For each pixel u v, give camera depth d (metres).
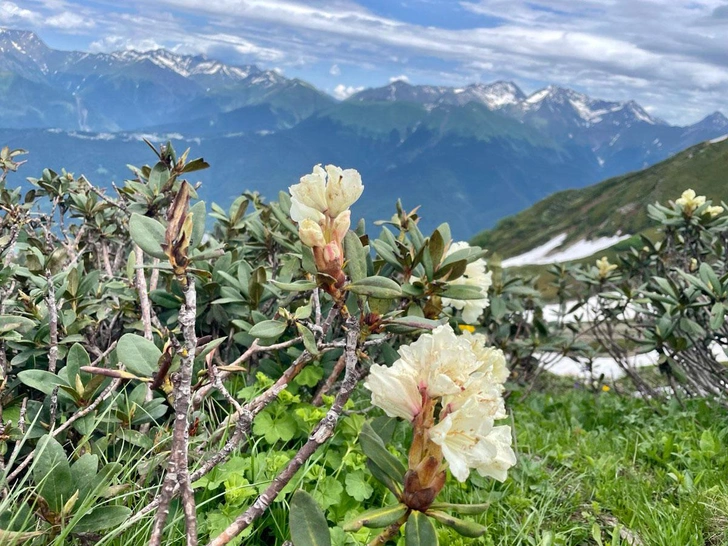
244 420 0.47
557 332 1.73
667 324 1.29
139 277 0.76
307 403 0.78
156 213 0.81
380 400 0.39
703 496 0.82
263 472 0.67
